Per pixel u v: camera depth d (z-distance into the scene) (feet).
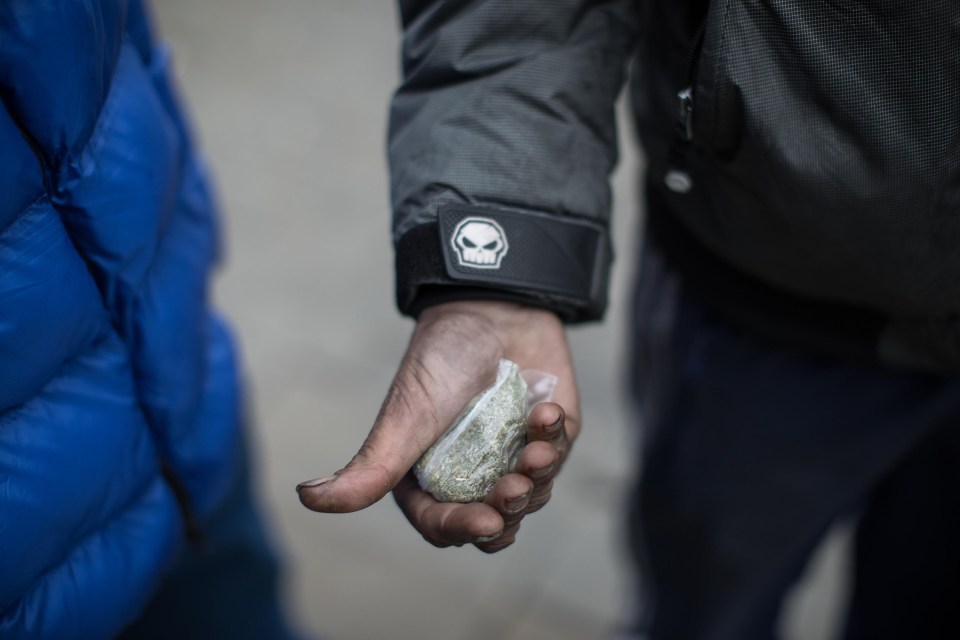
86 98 1.74
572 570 3.64
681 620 3.14
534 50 2.06
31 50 1.63
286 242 4.74
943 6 1.75
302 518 3.74
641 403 3.06
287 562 3.10
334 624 3.46
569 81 2.06
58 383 1.81
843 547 3.87
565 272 2.02
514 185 2.02
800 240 2.13
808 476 2.74
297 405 4.08
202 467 2.23
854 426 2.63
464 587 3.59
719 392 2.69
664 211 2.60
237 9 6.04
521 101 2.05
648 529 3.03
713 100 1.96
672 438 2.85
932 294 2.11
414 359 1.93
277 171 5.08
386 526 3.74
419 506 1.87
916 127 1.86
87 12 1.72
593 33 2.10
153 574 2.05
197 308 2.16
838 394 2.58
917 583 3.16
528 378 2.00
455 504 1.81
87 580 1.88
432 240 1.98
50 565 1.82
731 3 1.86
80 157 1.77
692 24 2.12
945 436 2.82
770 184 2.03
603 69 2.12
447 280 1.96
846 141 1.91
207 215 2.32
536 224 2.01
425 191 2.02
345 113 5.43
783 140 1.94
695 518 2.89
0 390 1.67
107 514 1.92
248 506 2.67
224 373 2.35
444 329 1.97
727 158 2.07
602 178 2.11
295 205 4.91
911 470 2.95
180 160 2.18
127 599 1.98
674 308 2.73
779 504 2.81
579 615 3.53
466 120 2.04
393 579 3.59
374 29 5.98
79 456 1.81
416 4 2.10
